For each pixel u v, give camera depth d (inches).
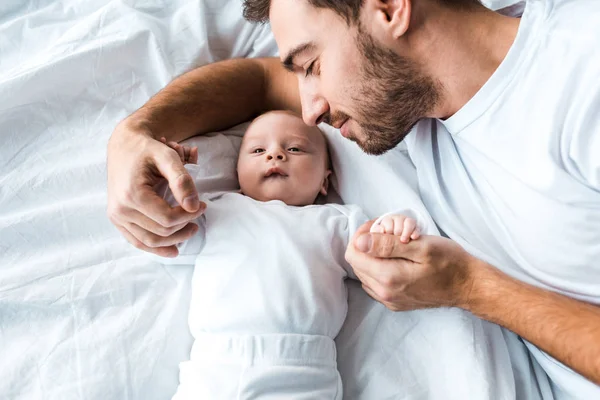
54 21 49.8
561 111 31.4
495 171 36.4
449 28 33.9
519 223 35.9
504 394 33.4
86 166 41.8
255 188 42.3
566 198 33.4
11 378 33.1
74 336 34.8
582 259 34.1
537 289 33.6
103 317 35.9
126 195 33.6
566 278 35.0
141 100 46.3
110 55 45.3
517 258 36.5
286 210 39.0
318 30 34.3
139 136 37.3
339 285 37.3
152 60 46.8
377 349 36.2
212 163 44.2
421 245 33.0
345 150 44.1
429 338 35.8
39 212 38.8
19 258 37.8
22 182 40.4
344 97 36.3
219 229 37.2
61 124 44.0
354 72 35.1
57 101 44.1
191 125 44.1
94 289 36.5
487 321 35.9
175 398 32.8
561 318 31.6
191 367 33.3
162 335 35.6
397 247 33.1
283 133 42.9
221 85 46.3
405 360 35.6
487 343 35.3
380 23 33.5
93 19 47.0
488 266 34.4
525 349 36.9
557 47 31.3
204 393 31.9
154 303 36.9
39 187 40.5
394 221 33.9
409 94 35.8
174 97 43.6
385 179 41.9
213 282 35.7
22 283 36.2
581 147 31.3
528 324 32.3
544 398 35.7
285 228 37.3
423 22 33.7
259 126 43.4
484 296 33.5
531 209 34.9
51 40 48.6
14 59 48.2
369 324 36.9
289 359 33.2
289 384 32.6
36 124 43.3
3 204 39.6
